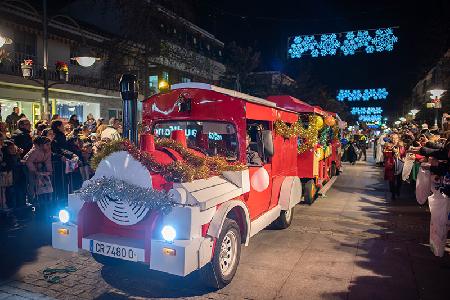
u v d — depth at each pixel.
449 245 5.81
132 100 4.38
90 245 3.98
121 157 3.88
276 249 5.63
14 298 3.91
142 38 15.11
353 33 19.31
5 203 6.63
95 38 18.75
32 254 5.20
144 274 4.62
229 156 5.04
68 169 7.45
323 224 7.17
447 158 5.85
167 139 4.55
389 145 9.88
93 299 3.95
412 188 11.45
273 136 6.07
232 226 4.34
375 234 6.50
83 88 18.44
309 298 4.02
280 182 6.47
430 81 28.45
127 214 3.83
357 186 12.16
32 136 8.31
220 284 4.14
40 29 16.12
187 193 3.73
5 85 15.62
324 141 10.37
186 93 5.22
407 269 4.88
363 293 4.15
